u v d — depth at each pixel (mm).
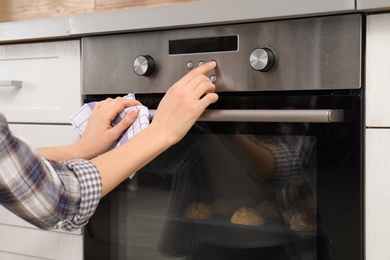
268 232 1181
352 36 1063
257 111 1123
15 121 1543
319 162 1109
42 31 1432
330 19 1085
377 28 1046
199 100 1063
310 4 1070
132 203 1357
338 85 1082
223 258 1236
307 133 1119
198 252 1268
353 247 1074
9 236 1553
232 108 1199
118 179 900
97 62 1385
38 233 1503
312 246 1124
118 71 1352
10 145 757
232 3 1156
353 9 1032
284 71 1138
